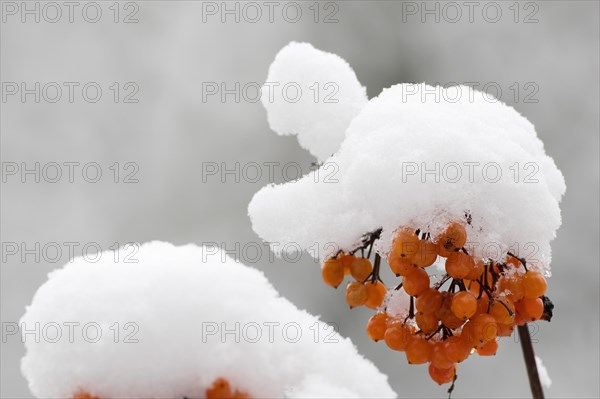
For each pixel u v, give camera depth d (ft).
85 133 8.59
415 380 7.53
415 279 2.81
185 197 8.54
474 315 2.82
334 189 2.82
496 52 8.67
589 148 8.24
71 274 2.64
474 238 2.78
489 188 2.77
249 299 2.64
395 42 8.86
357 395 2.63
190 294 2.62
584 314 7.74
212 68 8.78
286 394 2.62
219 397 2.60
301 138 3.03
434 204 2.75
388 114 2.82
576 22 8.52
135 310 2.60
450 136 2.78
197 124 8.66
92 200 8.49
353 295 2.84
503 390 7.28
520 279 2.83
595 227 7.99
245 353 2.61
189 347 2.60
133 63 8.78
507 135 2.83
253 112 8.69
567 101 8.41
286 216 2.85
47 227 8.40
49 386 2.61
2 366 7.79
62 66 8.72
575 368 7.47
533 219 2.78
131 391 2.60
